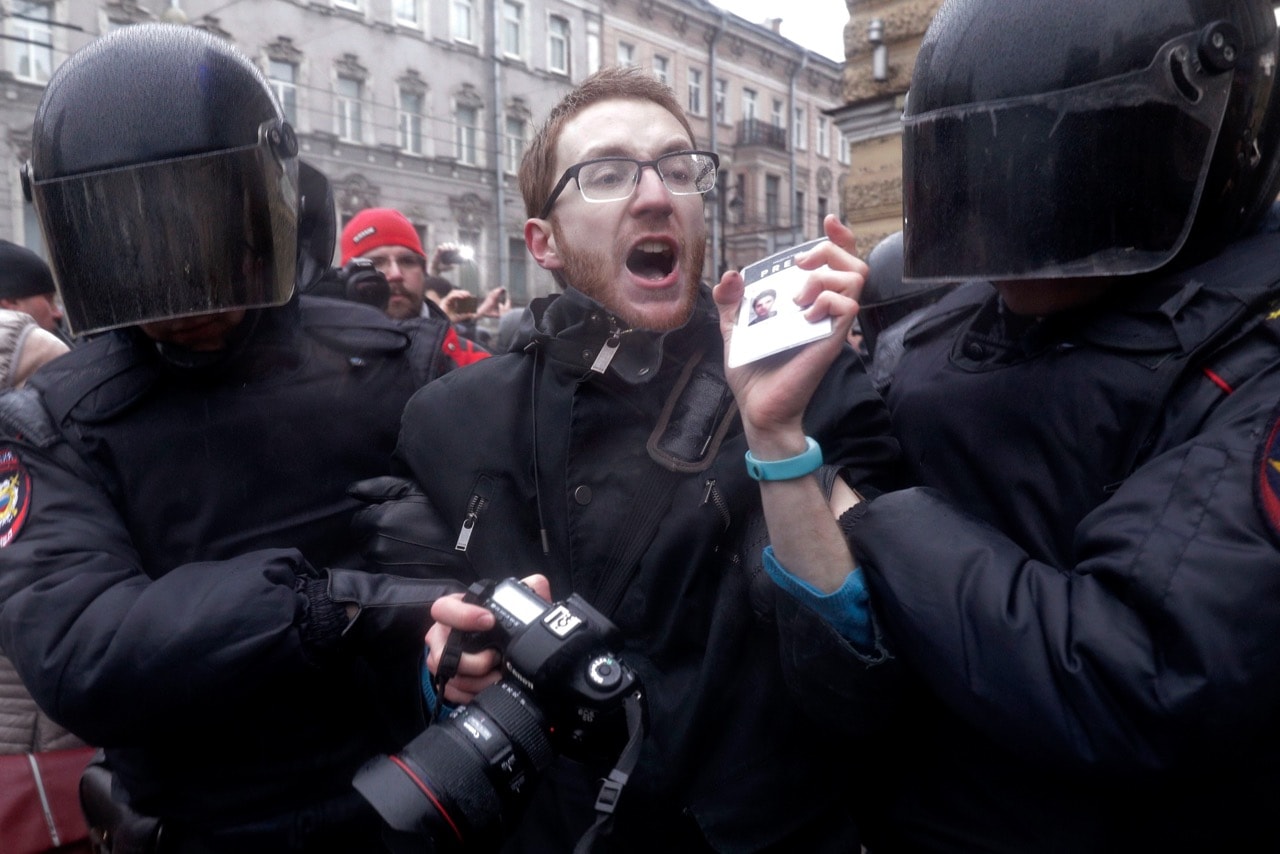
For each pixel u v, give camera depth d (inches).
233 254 44.3
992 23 35.9
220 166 43.6
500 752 37.0
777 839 41.9
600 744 38.9
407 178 760.3
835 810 43.8
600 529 44.4
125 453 46.8
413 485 49.6
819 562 37.2
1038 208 35.0
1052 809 35.9
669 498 43.8
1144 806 34.0
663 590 43.3
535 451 46.5
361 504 52.1
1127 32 33.4
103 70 44.1
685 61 982.4
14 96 539.2
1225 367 32.7
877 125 241.3
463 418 48.4
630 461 44.8
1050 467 36.9
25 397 47.8
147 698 41.1
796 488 37.1
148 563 47.8
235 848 47.5
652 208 45.3
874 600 36.6
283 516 49.8
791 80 1112.8
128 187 42.9
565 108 49.0
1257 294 32.8
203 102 43.8
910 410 43.3
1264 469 29.4
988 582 33.5
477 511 46.9
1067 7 34.3
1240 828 33.0
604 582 44.2
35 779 66.2
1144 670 29.7
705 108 1003.9
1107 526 32.2
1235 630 28.5
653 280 46.1
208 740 46.9
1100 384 35.5
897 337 50.5
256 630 41.5
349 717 50.2
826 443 42.5
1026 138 34.8
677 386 45.4
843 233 37.4
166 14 601.3
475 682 41.1
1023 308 39.0
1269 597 28.5
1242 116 35.0
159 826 47.2
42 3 549.0
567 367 46.5
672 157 46.5
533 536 46.9
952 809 39.3
